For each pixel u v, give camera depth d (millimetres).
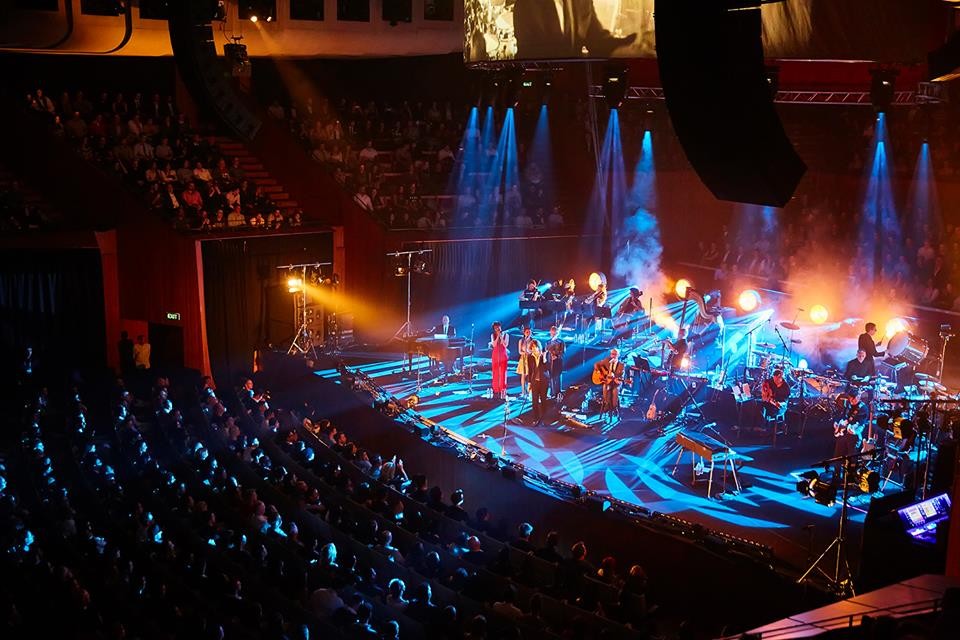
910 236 31797
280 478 19328
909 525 15578
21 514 16250
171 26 14344
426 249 31750
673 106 7887
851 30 15398
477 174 35062
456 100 37406
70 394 22359
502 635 12516
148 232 26859
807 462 22266
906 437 18203
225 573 14969
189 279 26812
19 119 27188
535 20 15906
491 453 21359
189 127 30875
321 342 30750
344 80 36625
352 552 16516
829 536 18500
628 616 14281
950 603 8875
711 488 20859
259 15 24750
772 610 15672
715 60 7438
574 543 18719
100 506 17484
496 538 18062
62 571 13477
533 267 34094
